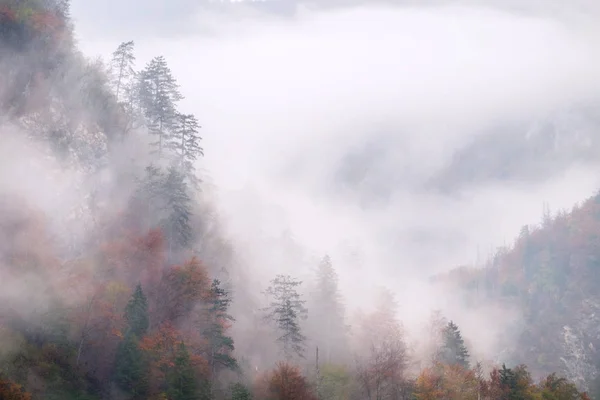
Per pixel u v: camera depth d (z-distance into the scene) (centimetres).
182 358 5744
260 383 6925
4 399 4628
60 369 5472
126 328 6050
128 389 5631
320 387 7075
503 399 6881
